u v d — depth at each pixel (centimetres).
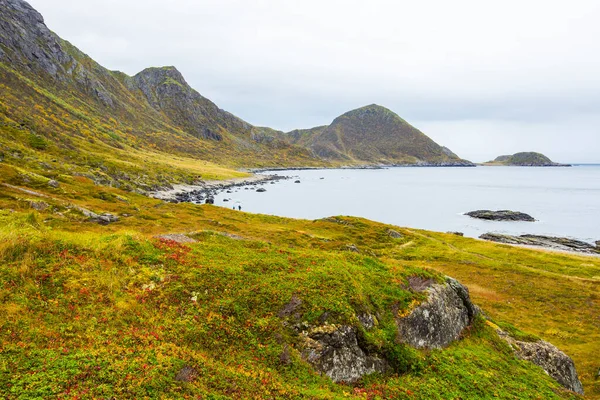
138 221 5741
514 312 4747
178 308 1853
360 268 2666
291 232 6875
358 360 1872
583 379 3108
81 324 1539
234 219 8269
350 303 2094
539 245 9775
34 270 1783
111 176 13800
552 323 4444
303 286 2152
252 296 2022
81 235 2378
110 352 1386
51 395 1089
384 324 2152
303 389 1561
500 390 1953
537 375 2309
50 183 6938
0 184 5681
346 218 9650
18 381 1115
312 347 1805
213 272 2205
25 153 10181
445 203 17900
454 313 2631
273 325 1853
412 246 7994
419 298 2419
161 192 15412
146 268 2116
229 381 1452
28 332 1380
